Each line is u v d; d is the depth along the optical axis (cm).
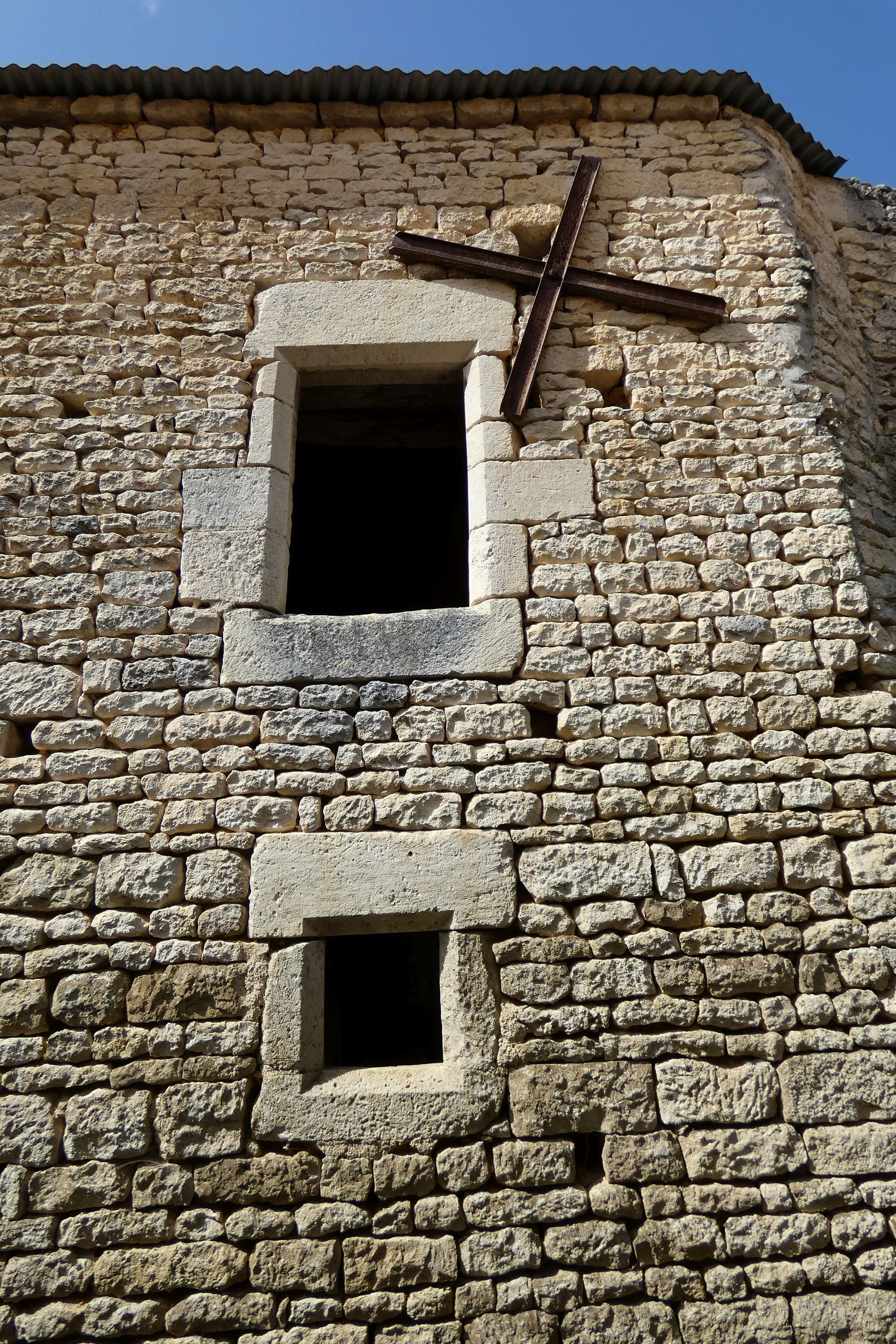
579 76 496
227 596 425
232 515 438
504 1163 351
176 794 394
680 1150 355
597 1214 346
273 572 436
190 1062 361
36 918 381
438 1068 371
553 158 504
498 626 418
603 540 433
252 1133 353
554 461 446
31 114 504
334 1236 343
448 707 408
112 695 408
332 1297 335
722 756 405
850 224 584
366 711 406
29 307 472
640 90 509
